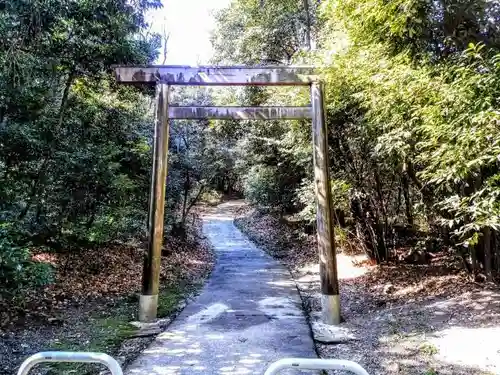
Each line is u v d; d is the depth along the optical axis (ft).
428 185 16.28
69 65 20.52
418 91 11.34
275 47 36.32
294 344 12.42
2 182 18.54
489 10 11.73
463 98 9.60
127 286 21.59
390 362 10.25
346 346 12.11
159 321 15.24
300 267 29.19
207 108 16.98
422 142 11.28
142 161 27.40
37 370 10.09
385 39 14.11
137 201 27.61
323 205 15.64
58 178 20.98
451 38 12.39
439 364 9.67
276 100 27.53
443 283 16.98
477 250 16.26
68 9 17.26
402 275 20.07
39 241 22.21
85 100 23.93
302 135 23.63
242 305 18.08
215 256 36.04
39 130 19.19
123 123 26.40
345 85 16.57
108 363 5.45
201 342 12.67
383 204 22.33
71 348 11.78
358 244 26.27
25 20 15.44
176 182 38.47
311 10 32.45
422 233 22.70
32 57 16.35
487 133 8.89
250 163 43.45
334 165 22.27
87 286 19.72
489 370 8.91
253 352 11.71
